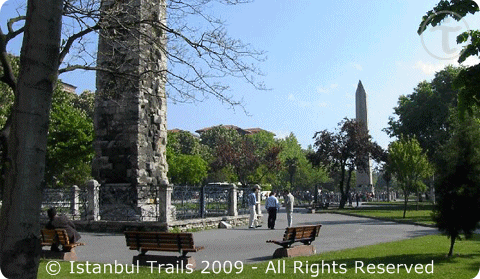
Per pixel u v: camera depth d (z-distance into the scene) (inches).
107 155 868.6
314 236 560.1
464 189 498.3
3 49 305.6
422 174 1235.9
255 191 1106.1
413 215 1330.0
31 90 230.8
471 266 440.5
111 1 633.6
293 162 3270.2
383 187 4798.2
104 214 830.5
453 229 506.9
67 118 1595.7
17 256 221.1
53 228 521.3
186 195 877.2
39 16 234.5
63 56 395.2
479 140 505.7
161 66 872.9
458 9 403.2
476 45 410.3
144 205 834.2
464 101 422.0
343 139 2014.0
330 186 4798.2
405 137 2338.8
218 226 937.5
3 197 229.5
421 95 2306.8
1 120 1291.8
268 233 828.6
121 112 865.5
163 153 909.8
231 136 4274.1
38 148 230.8
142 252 463.8
